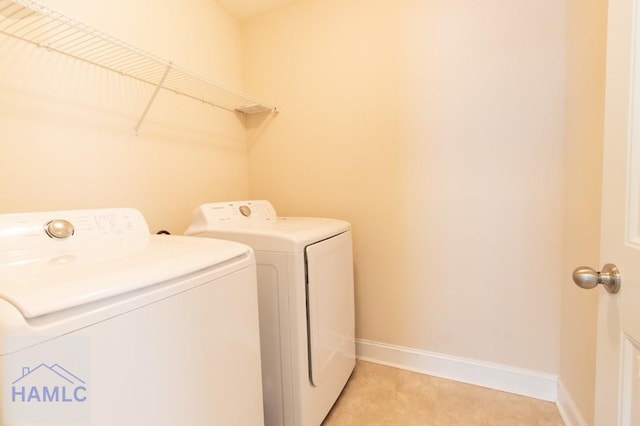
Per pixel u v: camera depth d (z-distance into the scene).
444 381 1.71
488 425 1.39
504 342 1.61
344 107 1.91
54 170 1.19
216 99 1.94
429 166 1.71
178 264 0.75
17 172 1.09
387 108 1.80
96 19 1.29
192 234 1.44
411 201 1.77
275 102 2.12
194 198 1.82
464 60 1.59
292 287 1.21
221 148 2.02
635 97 0.56
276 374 1.26
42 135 1.15
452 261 1.70
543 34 1.44
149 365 0.66
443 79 1.65
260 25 2.13
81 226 0.98
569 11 1.37
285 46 2.06
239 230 1.33
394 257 1.84
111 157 1.38
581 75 1.22
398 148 1.78
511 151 1.53
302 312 1.23
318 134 2.00
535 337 1.55
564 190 1.43
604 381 0.66
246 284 0.96
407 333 1.84
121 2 1.39
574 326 1.30
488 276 1.62
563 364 1.44
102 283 0.61
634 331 0.55
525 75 1.48
